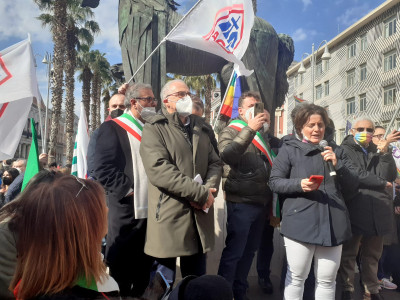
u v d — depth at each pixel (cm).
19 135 273
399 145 449
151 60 482
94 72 2397
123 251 241
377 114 2786
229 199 282
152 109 262
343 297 300
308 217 231
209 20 377
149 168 214
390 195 304
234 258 275
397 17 2602
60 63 1809
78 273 97
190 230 213
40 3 1811
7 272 100
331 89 3434
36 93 273
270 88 575
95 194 105
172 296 84
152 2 500
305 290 304
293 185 232
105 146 241
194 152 226
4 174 452
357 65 3045
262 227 295
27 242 95
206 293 80
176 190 206
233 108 433
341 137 3247
